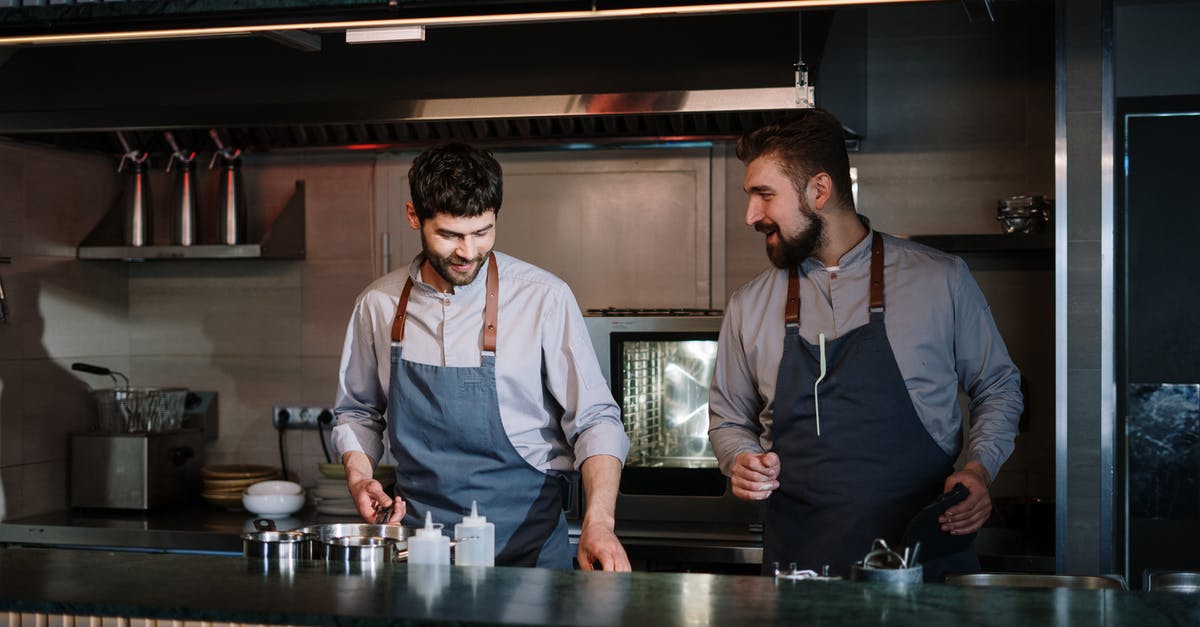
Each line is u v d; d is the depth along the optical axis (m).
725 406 2.52
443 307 2.30
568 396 2.30
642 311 3.62
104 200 4.17
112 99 3.42
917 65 3.82
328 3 2.09
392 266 4.05
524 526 2.32
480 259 2.13
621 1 2.04
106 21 2.18
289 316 4.18
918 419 2.30
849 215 2.34
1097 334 3.10
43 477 3.87
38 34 2.21
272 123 3.33
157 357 4.30
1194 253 3.65
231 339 4.23
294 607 1.47
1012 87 3.76
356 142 3.92
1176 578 1.94
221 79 3.40
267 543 1.77
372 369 2.45
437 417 2.29
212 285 4.25
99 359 4.16
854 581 1.65
